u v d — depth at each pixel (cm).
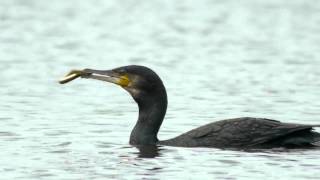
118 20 3762
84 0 4294
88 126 1836
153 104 1691
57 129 1800
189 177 1412
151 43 3170
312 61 2738
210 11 4006
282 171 1439
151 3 4250
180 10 4041
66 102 2109
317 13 3928
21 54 2878
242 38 3281
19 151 1598
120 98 2167
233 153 1568
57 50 2980
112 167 1480
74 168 1473
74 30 3469
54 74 2512
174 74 2516
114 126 1842
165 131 1805
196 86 2322
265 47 3055
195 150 1595
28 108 2030
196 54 2908
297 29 3506
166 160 1527
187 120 1906
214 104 2081
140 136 1672
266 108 2031
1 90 2261
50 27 3525
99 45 3112
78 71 1727
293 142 1609
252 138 1614
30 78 2445
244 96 2181
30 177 1419
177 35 3369
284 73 2520
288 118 1916
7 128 1803
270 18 3806
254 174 1423
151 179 1402
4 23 3594
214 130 1638
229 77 2459
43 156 1560
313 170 1444
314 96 2172
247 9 4050
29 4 4109
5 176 1424
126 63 2730
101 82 2378
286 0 4300
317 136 1627
